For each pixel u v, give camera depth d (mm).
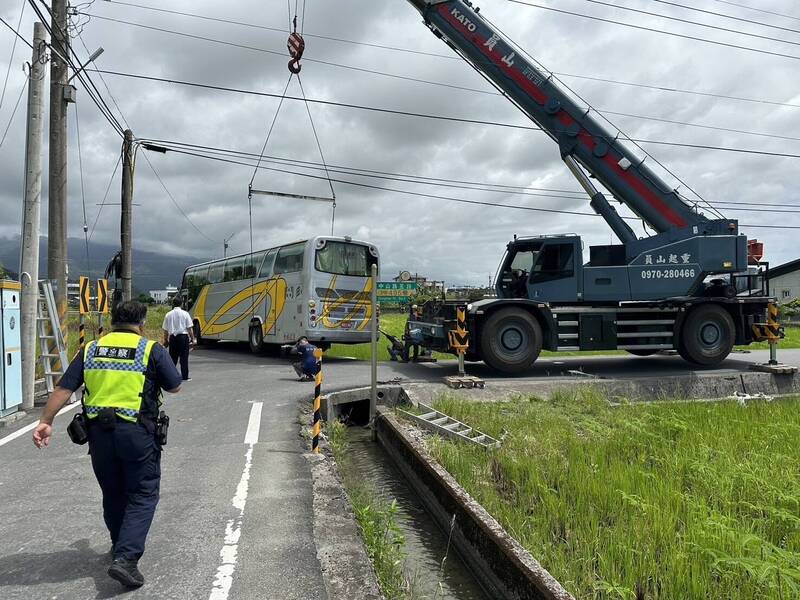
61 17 12312
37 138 9562
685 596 3533
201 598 3455
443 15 13789
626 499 4809
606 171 13219
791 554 3779
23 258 9352
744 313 13172
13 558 3990
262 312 18750
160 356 3752
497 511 5051
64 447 6941
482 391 10328
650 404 9422
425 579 4590
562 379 11461
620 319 12695
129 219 19859
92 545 4203
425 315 14016
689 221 12797
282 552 4074
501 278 13242
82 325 10547
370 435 9570
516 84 13602
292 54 13070
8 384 8484
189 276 25594
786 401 10438
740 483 5371
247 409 8945
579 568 3984
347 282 16656
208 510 4844
